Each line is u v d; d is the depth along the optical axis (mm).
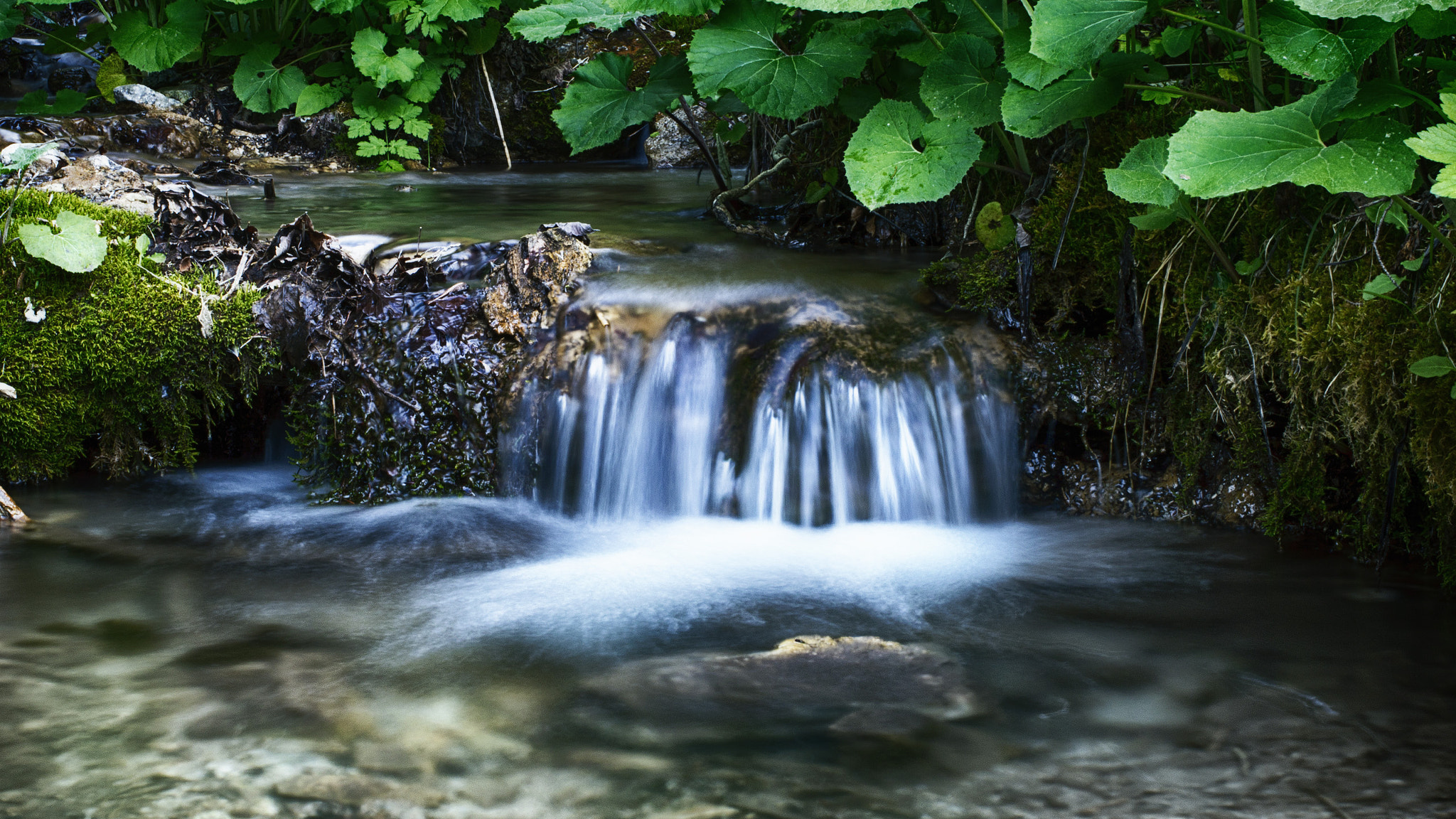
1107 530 3594
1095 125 3842
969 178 4691
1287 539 3459
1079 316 3893
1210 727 2305
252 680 2492
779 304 3916
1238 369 3426
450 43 8086
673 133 8164
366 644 2699
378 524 3533
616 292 3969
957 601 3012
